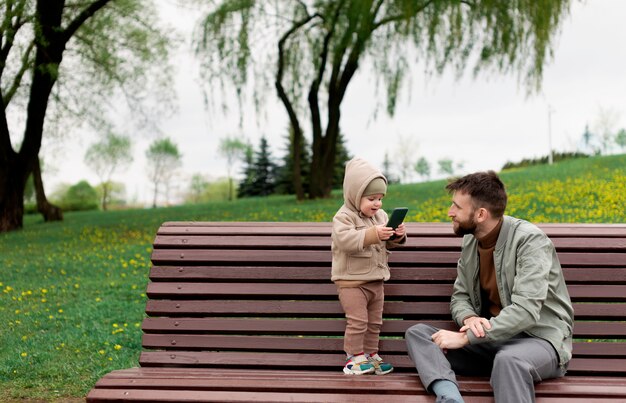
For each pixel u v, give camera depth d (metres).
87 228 18.80
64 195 53.56
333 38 22.17
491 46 18.84
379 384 2.94
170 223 3.88
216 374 3.16
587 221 12.38
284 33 23.42
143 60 21.44
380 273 3.36
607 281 3.52
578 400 2.77
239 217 19.42
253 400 2.84
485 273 3.24
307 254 3.68
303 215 18.42
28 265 11.64
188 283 3.68
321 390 2.90
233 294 3.64
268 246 3.72
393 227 3.18
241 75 21.72
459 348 3.18
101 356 5.68
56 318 7.33
